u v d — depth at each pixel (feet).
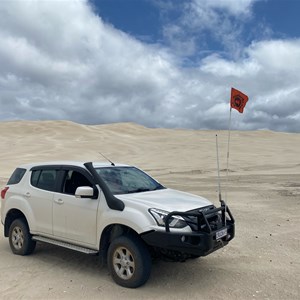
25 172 25.59
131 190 21.71
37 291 18.57
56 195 22.43
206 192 54.24
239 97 25.81
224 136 236.22
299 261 22.29
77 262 23.13
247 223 32.60
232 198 47.57
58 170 23.29
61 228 21.97
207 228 18.12
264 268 21.25
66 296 17.85
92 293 18.13
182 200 20.42
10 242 25.34
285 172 88.43
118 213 19.08
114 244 19.10
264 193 51.29
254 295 17.54
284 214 36.19
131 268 18.75
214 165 116.06
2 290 18.83
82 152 162.40
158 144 191.01
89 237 20.48
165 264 22.20
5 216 25.73
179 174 90.27
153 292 18.12
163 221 18.08
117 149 173.99
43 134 243.19
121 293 18.06
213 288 18.52
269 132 262.06
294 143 189.47
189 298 17.35
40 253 25.18
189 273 20.66
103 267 22.08
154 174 92.73
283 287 18.42
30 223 23.76
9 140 212.02
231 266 21.74
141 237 18.29
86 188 20.12
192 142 196.34
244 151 158.20
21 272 21.43
